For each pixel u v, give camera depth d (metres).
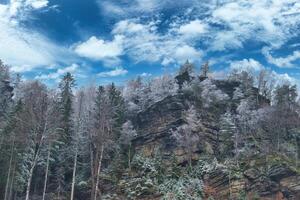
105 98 79.81
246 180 72.69
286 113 93.31
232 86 113.38
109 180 77.88
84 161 80.94
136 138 90.81
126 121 97.62
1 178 70.25
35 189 76.31
